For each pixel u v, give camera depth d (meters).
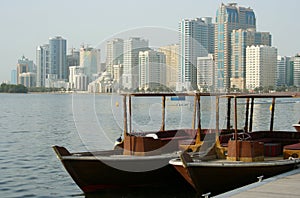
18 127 43.75
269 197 11.11
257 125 46.84
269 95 16.22
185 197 15.70
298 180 13.09
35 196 16.30
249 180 14.33
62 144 30.25
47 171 20.72
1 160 23.72
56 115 62.84
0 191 17.05
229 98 18.14
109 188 16.19
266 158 16.72
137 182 16.16
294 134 19.55
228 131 18.69
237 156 14.99
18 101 126.81
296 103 94.31
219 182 14.23
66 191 16.94
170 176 16.30
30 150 27.45
